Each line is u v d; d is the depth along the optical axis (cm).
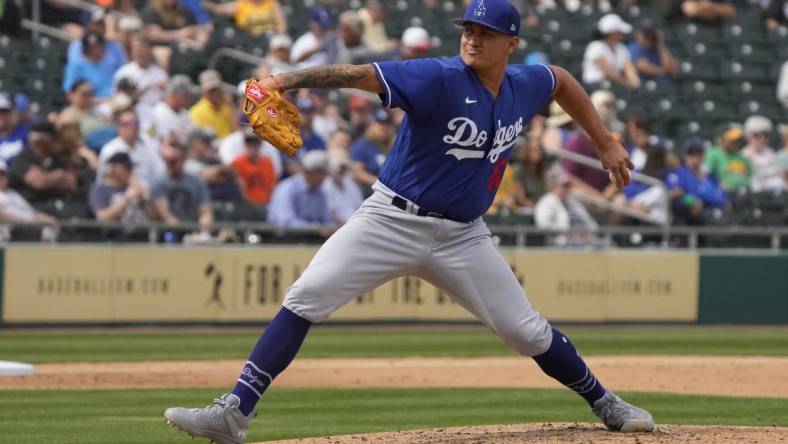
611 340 4634
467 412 2764
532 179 5291
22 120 4781
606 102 5634
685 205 5431
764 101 6544
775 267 5391
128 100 4819
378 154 5134
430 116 1764
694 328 5225
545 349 1912
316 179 4803
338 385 3303
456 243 1845
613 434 1948
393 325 5044
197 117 5012
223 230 4703
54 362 3709
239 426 1809
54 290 4584
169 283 4722
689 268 5312
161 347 4138
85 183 4731
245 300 4806
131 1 5666
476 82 1784
